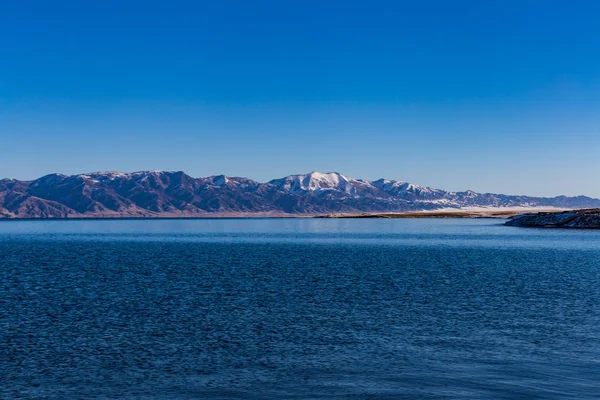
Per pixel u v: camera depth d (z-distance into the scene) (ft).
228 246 454.40
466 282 199.31
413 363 96.58
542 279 207.21
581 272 231.30
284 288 184.96
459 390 83.76
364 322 128.26
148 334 117.80
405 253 352.90
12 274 234.99
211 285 194.18
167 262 293.64
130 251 396.16
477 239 519.19
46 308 148.56
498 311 140.56
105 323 128.77
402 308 145.59
